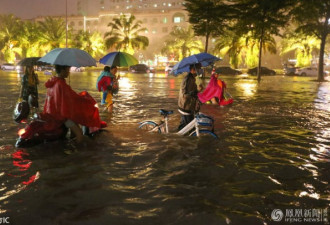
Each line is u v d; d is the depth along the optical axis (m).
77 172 4.67
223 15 35.25
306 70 47.44
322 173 4.77
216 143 6.38
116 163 5.09
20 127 7.70
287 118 9.59
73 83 24.66
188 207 3.60
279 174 4.70
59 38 66.81
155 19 120.50
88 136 6.82
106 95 10.05
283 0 32.28
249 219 3.34
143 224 3.22
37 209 3.52
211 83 12.14
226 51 54.53
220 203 3.71
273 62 93.81
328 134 7.43
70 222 3.25
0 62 86.38
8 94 15.28
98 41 73.75
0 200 3.73
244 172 4.75
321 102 13.99
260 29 34.97
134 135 6.96
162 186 4.19
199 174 4.65
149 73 51.44
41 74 39.69
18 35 70.06
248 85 25.73
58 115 6.13
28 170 4.73
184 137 6.77
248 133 7.42
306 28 34.62
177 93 17.14
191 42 77.19
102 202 3.71
